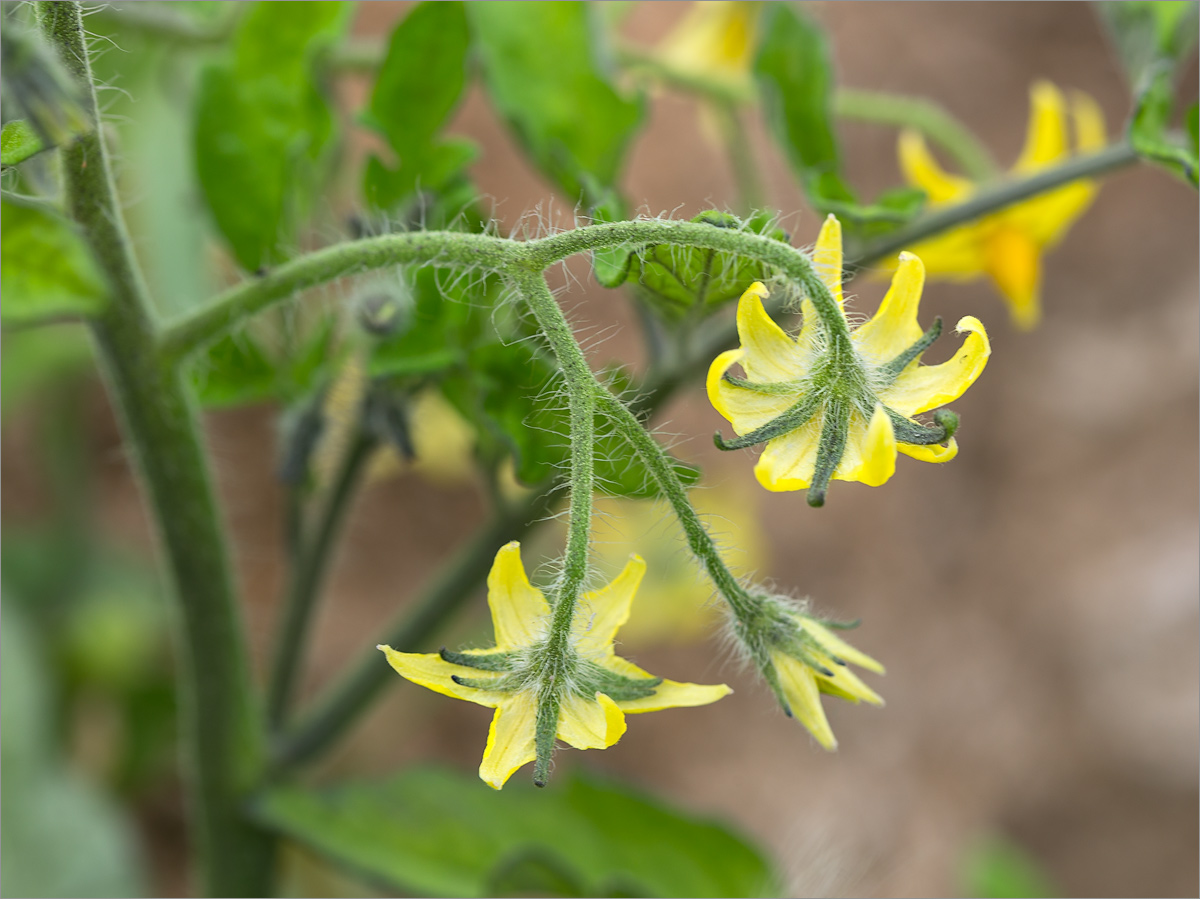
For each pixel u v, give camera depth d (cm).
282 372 23
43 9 19
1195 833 47
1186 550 50
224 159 23
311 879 39
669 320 23
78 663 41
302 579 24
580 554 19
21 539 43
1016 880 37
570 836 25
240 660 23
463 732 48
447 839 24
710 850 25
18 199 20
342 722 24
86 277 19
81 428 43
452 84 23
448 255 20
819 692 20
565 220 39
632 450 21
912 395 19
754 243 19
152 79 29
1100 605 50
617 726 18
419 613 24
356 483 24
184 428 21
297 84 23
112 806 39
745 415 19
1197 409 51
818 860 25
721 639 21
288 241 24
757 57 24
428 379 23
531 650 19
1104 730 49
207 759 23
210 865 24
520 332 22
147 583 44
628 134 24
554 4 24
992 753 49
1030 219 25
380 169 23
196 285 28
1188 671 49
